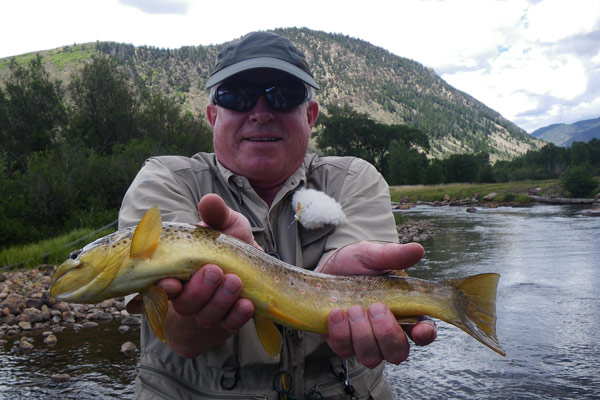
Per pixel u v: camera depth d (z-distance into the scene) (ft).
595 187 45.73
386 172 96.73
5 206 16.61
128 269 1.70
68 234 16.03
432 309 1.95
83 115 31.83
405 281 1.99
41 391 5.19
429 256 14.14
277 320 1.84
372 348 1.65
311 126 2.59
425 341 1.74
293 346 2.02
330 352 2.11
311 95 2.48
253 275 1.80
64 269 1.78
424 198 51.57
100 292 1.73
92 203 18.72
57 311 8.09
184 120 34.19
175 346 1.87
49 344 6.75
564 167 80.28
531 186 53.16
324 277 1.94
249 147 2.19
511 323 7.55
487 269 11.78
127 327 7.37
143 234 1.70
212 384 2.00
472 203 45.50
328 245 2.17
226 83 2.20
